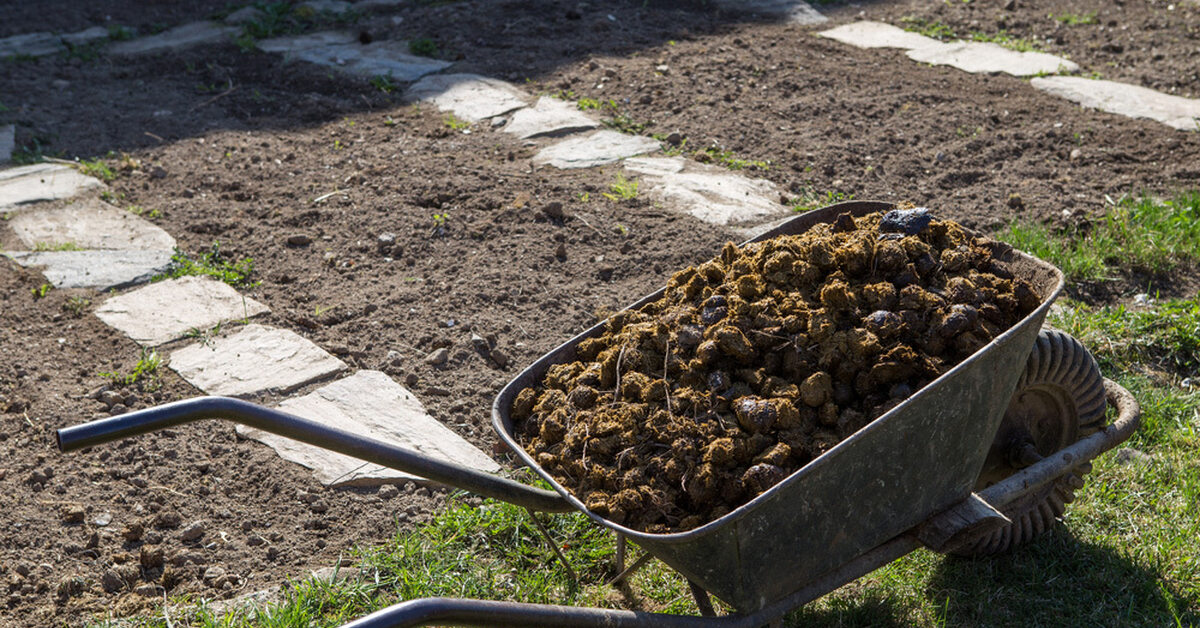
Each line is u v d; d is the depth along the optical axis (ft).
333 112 25.61
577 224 19.51
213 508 12.68
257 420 8.51
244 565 11.77
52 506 12.64
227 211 20.57
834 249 10.36
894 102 25.22
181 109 26.21
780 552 8.63
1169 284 18.16
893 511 9.32
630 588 11.39
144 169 22.50
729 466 8.91
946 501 9.78
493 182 21.20
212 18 33.42
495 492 9.82
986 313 9.74
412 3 34.06
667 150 22.85
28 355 15.90
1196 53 28.32
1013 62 27.89
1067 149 22.85
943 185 21.27
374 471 13.21
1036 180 21.49
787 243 10.50
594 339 10.65
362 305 17.19
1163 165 22.06
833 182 21.30
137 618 10.96
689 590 11.28
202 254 18.98
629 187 20.83
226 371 15.39
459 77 27.40
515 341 16.25
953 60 28.12
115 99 26.91
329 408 14.48
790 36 30.14
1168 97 25.45
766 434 9.08
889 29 30.78
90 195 21.26
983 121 24.22
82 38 31.58
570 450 9.37
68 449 7.55
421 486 13.08
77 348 16.15
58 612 11.09
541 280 17.84
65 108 26.25
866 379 9.36
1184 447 13.80
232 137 24.21
